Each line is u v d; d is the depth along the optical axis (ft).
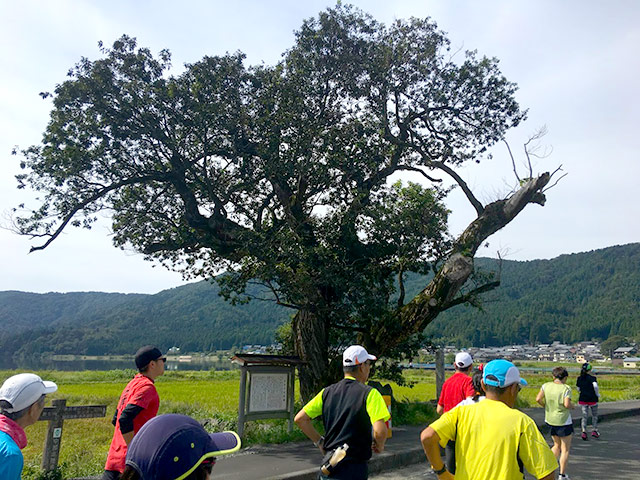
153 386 14.69
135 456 6.16
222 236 44.60
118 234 49.11
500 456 10.48
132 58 39.68
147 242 49.16
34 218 41.24
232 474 25.90
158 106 39.81
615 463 31.55
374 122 46.11
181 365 320.70
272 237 41.50
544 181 47.39
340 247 44.65
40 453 35.45
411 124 50.60
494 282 45.60
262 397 34.78
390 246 46.34
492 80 48.65
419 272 48.57
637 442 40.04
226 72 42.32
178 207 48.49
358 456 12.76
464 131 51.60
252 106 43.93
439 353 51.42
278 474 25.91
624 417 58.03
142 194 48.67
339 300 42.78
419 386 112.16
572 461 32.19
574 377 161.27
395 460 31.07
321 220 46.91
